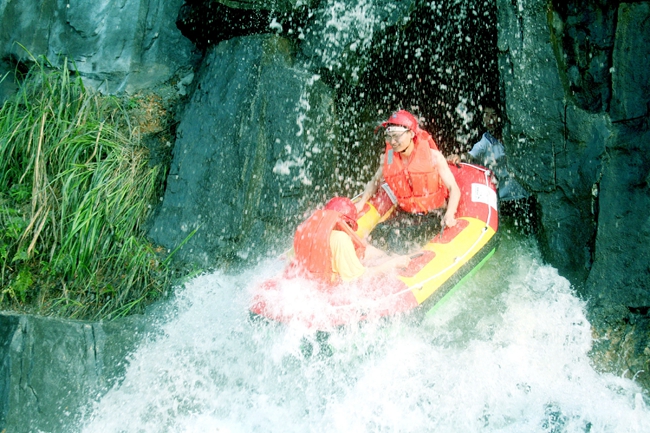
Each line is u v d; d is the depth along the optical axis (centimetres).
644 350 479
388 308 467
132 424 449
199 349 493
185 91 673
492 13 574
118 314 528
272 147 581
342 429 445
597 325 507
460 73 662
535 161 540
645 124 495
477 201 569
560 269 542
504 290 550
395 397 459
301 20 593
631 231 498
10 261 536
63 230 556
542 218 547
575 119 518
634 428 434
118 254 562
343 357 461
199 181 584
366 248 520
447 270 509
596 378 477
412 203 564
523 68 530
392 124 532
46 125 606
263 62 584
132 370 475
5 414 427
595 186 513
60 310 521
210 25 615
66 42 697
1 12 681
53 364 450
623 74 505
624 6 503
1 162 589
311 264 468
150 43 693
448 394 462
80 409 450
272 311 469
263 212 584
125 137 632
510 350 498
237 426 451
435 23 611
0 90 681
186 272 563
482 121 686
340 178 663
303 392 460
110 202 575
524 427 440
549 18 525
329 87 613
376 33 579
